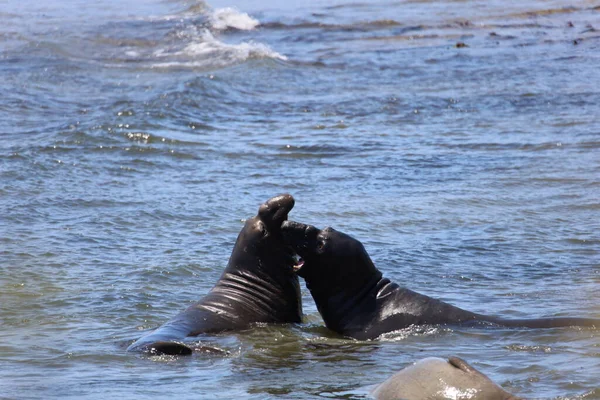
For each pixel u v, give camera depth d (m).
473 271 46.25
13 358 33.28
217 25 154.25
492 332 35.53
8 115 89.81
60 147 75.00
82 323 38.53
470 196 62.31
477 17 154.75
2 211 57.91
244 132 83.44
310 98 99.44
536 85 101.12
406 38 140.12
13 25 156.38
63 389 29.09
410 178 67.56
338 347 34.75
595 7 158.62
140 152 75.06
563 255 49.12
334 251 37.41
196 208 59.56
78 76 113.31
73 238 52.69
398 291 37.72
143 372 31.14
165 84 105.56
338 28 151.75
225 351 33.81
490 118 87.44
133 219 56.91
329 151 76.25
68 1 194.38
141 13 171.12
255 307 37.94
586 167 69.31
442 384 25.41
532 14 154.88
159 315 39.91
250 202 61.22
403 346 34.38
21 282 44.59
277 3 184.50
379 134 82.25
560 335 34.62
